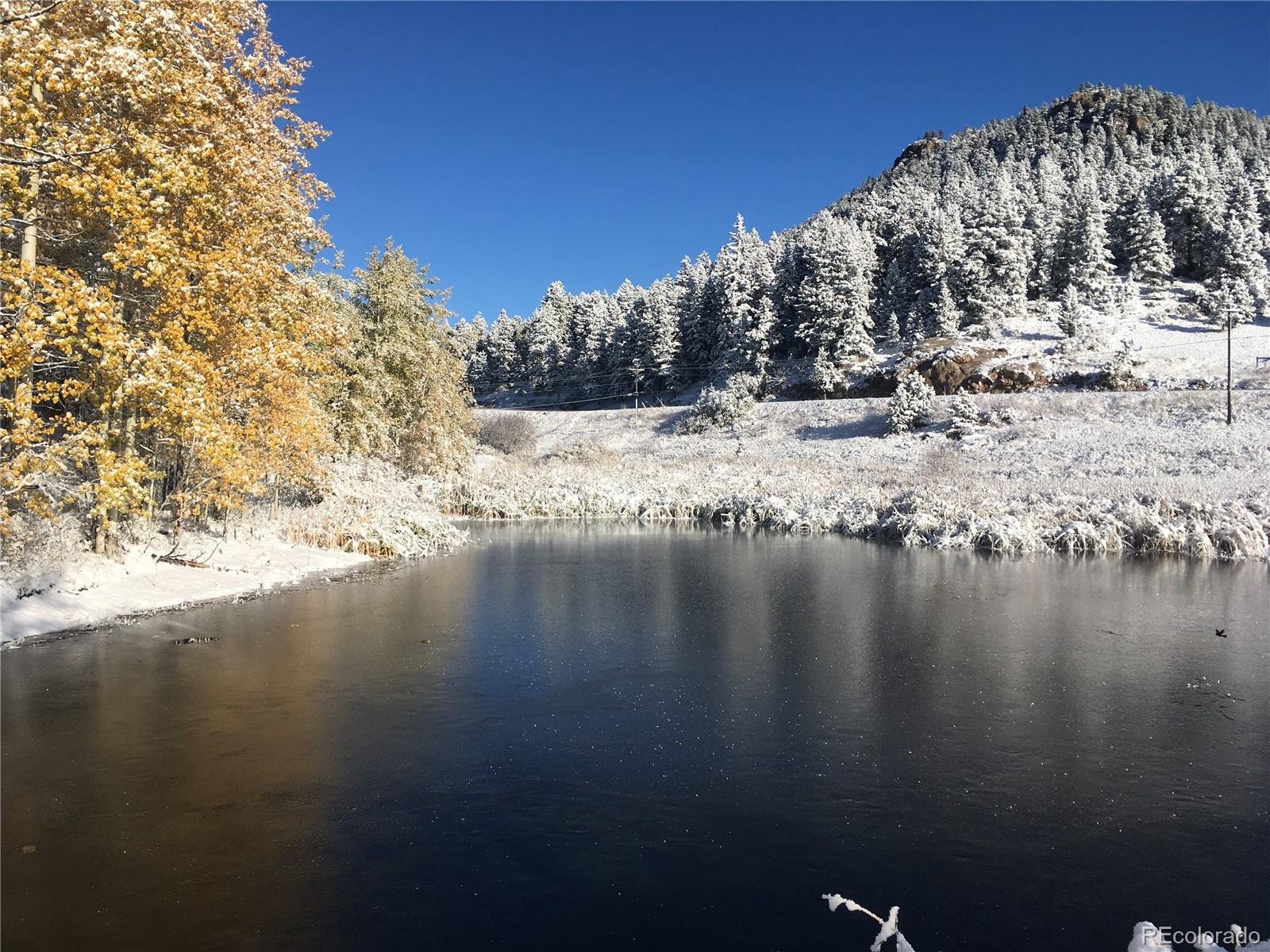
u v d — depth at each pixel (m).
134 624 12.17
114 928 4.36
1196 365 53.94
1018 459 37.97
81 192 9.18
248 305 13.40
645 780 6.46
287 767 6.68
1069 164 127.12
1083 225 80.31
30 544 12.43
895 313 82.06
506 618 13.16
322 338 16.53
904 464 41.59
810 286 77.81
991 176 118.69
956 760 6.91
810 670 9.90
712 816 5.82
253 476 15.45
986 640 11.53
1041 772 6.64
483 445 62.44
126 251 9.85
